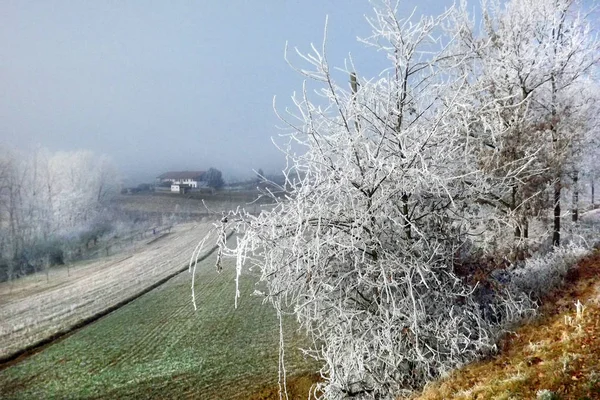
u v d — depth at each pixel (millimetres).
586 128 15883
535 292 10219
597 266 10695
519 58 14383
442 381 7855
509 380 6062
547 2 15570
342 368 9758
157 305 29906
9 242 50969
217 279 36000
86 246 62000
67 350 22453
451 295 8930
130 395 16359
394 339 8938
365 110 9578
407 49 9078
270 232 8648
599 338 6344
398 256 9227
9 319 29344
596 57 15188
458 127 9273
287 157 9070
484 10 15703
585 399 5035
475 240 10625
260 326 22422
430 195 9516
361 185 8844
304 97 8562
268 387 15156
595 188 20984
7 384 18828
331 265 9375
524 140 13430
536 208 14336
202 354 19547
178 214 89375
